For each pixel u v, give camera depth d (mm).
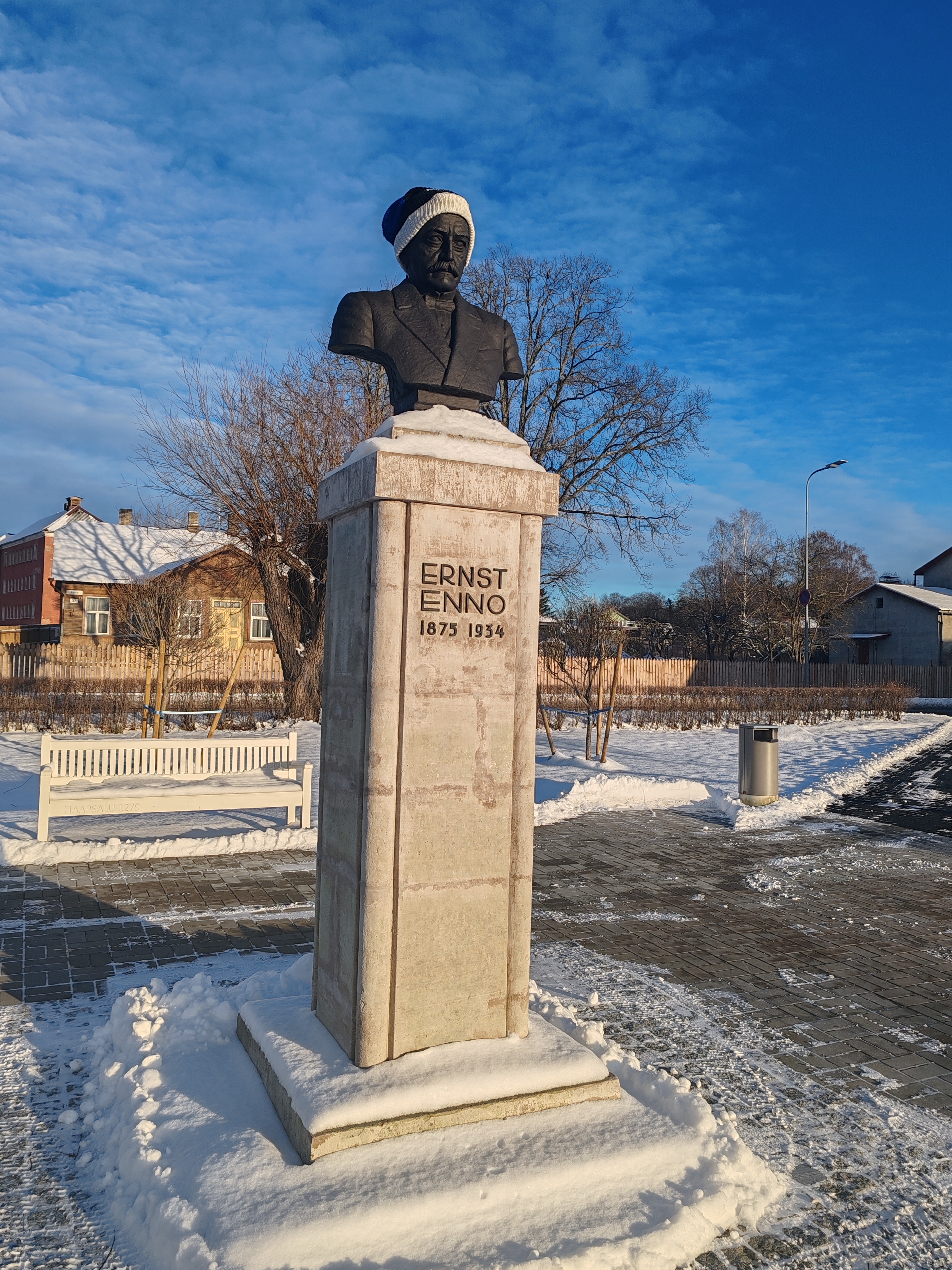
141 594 19312
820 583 50375
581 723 22234
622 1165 2869
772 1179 2982
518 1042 3369
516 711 3449
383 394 20516
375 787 3154
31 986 4656
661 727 22406
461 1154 2836
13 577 44500
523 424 27578
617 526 27703
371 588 3203
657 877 7609
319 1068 3121
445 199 3600
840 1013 4602
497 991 3404
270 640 32125
